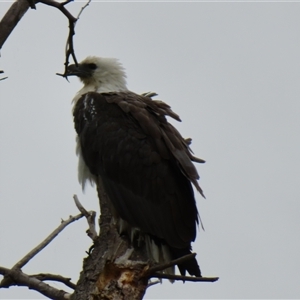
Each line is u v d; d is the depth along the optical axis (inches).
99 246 358.6
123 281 322.0
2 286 374.3
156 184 449.4
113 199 457.7
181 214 446.0
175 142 458.6
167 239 438.3
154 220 442.6
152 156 453.7
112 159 461.1
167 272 414.6
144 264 326.3
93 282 337.4
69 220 396.2
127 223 451.5
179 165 441.1
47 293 371.6
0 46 364.8
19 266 373.4
